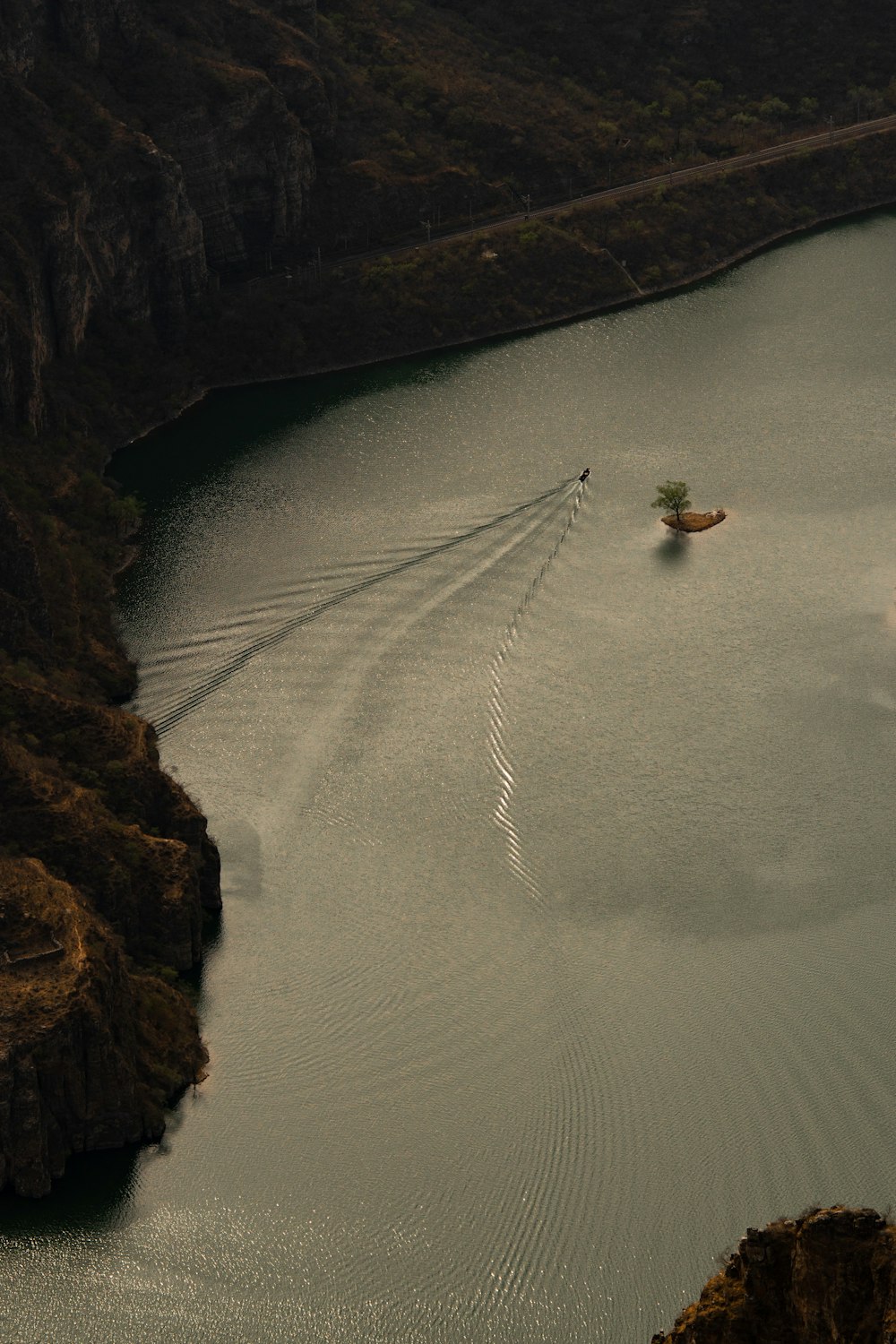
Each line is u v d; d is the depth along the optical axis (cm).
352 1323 17662
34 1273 18038
